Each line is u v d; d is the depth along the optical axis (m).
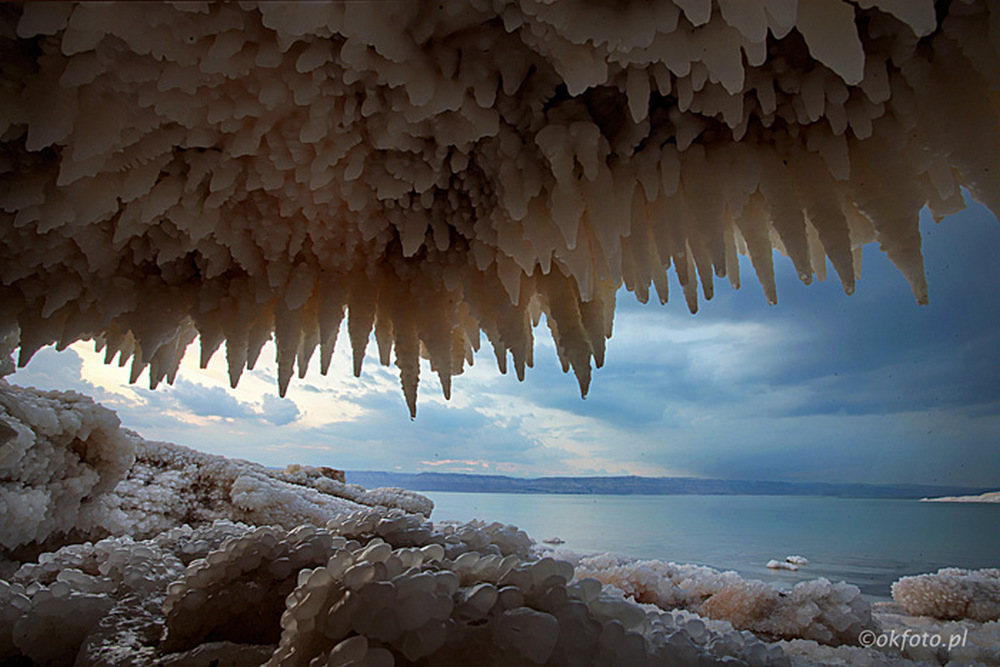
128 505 1.08
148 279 0.64
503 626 0.27
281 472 1.63
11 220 0.56
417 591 0.27
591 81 0.40
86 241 0.58
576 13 0.37
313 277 0.62
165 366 0.74
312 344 0.67
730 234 0.59
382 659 0.24
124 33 0.37
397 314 0.65
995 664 0.52
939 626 0.65
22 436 0.77
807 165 0.48
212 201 0.52
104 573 0.49
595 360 0.61
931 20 0.32
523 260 0.54
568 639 0.27
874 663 0.51
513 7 0.39
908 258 0.46
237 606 0.36
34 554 0.85
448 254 0.63
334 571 0.30
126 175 0.50
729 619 0.68
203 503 1.22
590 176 0.48
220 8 0.38
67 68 0.40
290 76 0.43
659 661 0.29
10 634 0.41
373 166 0.53
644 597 0.80
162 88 0.41
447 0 0.40
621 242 0.57
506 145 0.51
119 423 0.96
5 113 0.43
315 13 0.34
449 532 0.49
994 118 0.41
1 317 0.63
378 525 0.46
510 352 0.61
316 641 0.28
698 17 0.33
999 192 0.41
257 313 0.64
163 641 0.36
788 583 0.97
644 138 0.51
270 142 0.48
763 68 0.43
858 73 0.34
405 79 0.41
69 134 0.45
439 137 0.49
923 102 0.42
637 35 0.36
